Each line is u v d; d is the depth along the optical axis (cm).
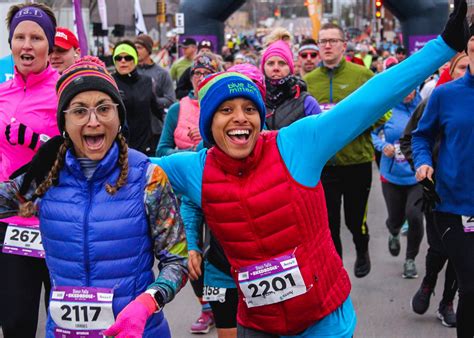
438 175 441
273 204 299
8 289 387
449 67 551
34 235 388
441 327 556
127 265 288
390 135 691
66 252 288
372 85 289
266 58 527
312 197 304
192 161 313
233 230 306
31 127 404
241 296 319
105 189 287
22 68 406
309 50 844
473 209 430
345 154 609
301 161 299
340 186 616
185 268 294
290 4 7969
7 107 409
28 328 391
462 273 425
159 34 2402
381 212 995
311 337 313
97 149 284
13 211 315
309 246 304
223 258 388
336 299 312
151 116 837
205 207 311
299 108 525
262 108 303
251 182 301
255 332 322
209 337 548
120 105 290
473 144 428
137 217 288
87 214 285
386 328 555
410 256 685
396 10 2561
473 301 417
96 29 1396
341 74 661
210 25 2394
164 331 304
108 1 1705
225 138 298
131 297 289
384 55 2172
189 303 636
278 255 304
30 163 299
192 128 557
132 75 779
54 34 418
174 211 295
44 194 291
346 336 315
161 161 321
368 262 662
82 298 287
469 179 430
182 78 905
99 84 283
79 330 289
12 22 410
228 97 294
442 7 2514
